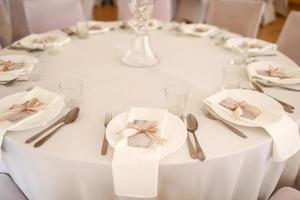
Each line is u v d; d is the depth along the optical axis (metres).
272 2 4.75
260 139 1.00
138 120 1.03
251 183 1.08
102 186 0.96
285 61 1.59
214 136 1.01
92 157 0.92
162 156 0.90
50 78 1.41
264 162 1.05
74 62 1.59
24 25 3.13
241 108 1.12
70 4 2.50
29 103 1.13
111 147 0.95
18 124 1.02
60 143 0.97
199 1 3.68
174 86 1.32
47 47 1.73
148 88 1.32
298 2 5.59
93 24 2.15
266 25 4.80
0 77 1.35
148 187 0.88
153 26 2.13
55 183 1.00
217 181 1.00
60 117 1.10
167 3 2.97
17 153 1.00
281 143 1.01
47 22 2.44
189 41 1.91
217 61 1.62
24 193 1.17
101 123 1.08
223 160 0.94
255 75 1.37
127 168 0.87
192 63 1.59
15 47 1.74
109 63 1.58
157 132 0.96
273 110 1.11
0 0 2.87
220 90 1.32
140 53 1.64
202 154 0.92
